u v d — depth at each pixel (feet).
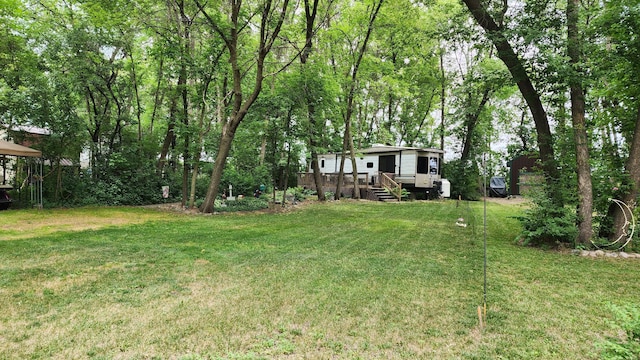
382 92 60.54
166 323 10.73
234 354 8.95
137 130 55.16
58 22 44.14
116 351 9.03
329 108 50.14
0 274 15.07
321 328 10.69
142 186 49.44
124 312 11.49
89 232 25.62
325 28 54.65
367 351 9.42
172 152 52.03
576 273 17.57
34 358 8.61
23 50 40.78
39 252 19.13
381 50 65.67
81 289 13.56
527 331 10.84
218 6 40.22
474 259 20.20
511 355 9.41
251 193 58.75
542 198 24.58
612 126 27.43
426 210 48.19
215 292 13.60
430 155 70.28
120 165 48.03
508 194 91.66
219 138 46.62
